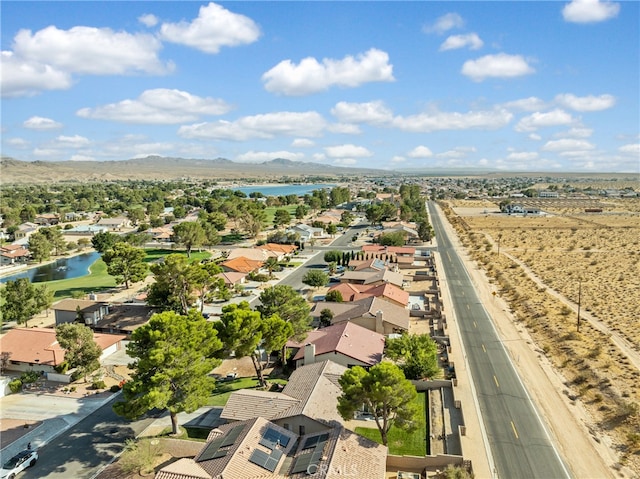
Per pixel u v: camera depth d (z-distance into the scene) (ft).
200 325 168.76
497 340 240.32
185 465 123.03
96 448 154.30
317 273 348.18
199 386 157.28
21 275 432.25
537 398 178.91
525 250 486.38
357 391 136.67
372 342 215.51
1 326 282.36
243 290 348.59
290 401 151.94
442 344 235.20
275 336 186.80
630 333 237.45
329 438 130.62
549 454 143.74
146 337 157.48
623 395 173.37
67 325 202.49
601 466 137.80
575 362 206.28
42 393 194.90
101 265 466.29
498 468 137.08
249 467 120.67
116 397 190.90
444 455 136.98
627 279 347.56
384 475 122.42
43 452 152.05
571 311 278.05
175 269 250.37
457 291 338.75
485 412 169.17
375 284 324.80
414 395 137.28
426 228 546.26
